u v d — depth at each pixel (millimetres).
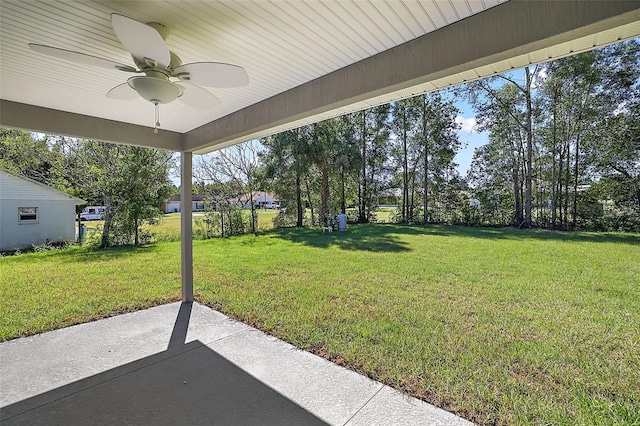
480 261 6492
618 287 4664
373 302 4129
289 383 2311
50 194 10602
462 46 1738
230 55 2189
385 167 15141
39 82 2541
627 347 2832
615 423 1846
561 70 10641
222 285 5012
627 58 9672
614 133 10148
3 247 9617
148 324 3445
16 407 2041
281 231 12477
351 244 8961
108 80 2520
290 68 2379
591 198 11078
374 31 1884
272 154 12508
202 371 2480
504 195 13031
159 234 11000
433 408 2010
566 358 2637
